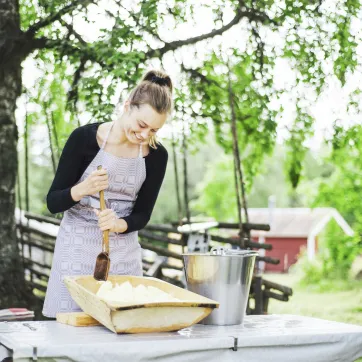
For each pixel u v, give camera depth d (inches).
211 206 783.1
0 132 224.2
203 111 254.5
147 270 273.4
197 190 847.7
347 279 588.7
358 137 264.1
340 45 245.8
